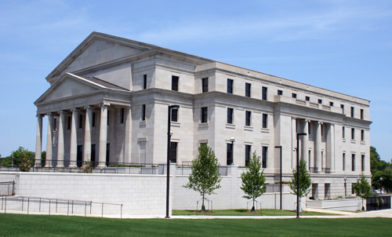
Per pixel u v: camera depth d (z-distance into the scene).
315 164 85.25
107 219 33.59
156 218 38.88
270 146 76.31
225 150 68.94
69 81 73.56
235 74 72.50
